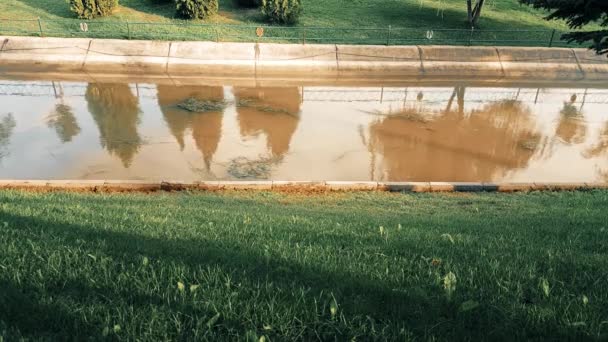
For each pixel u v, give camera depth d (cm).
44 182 1102
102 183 1112
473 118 1873
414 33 2552
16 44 2231
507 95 2159
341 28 2481
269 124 1728
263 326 259
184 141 1548
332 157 1480
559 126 1827
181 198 993
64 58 2227
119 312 267
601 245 474
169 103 1889
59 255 354
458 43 2475
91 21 2441
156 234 488
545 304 291
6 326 250
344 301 294
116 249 388
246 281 319
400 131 1716
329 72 2302
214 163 1401
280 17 2550
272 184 1164
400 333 254
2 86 1984
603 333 256
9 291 291
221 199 1017
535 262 374
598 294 309
